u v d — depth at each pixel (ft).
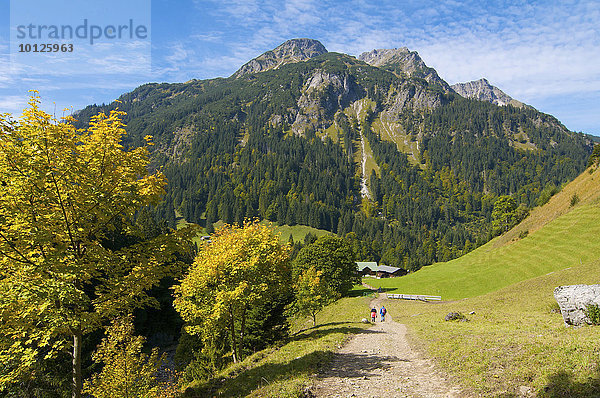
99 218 43.14
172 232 50.44
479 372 40.86
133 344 71.61
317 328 122.11
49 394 86.53
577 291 65.57
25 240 38.52
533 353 42.52
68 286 37.06
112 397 67.36
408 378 44.86
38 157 38.55
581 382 30.60
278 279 88.07
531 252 246.47
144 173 47.16
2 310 37.91
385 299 233.96
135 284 45.62
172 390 72.38
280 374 51.21
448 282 255.50
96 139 43.60
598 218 226.17
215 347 116.06
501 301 141.49
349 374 49.26
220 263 76.28
